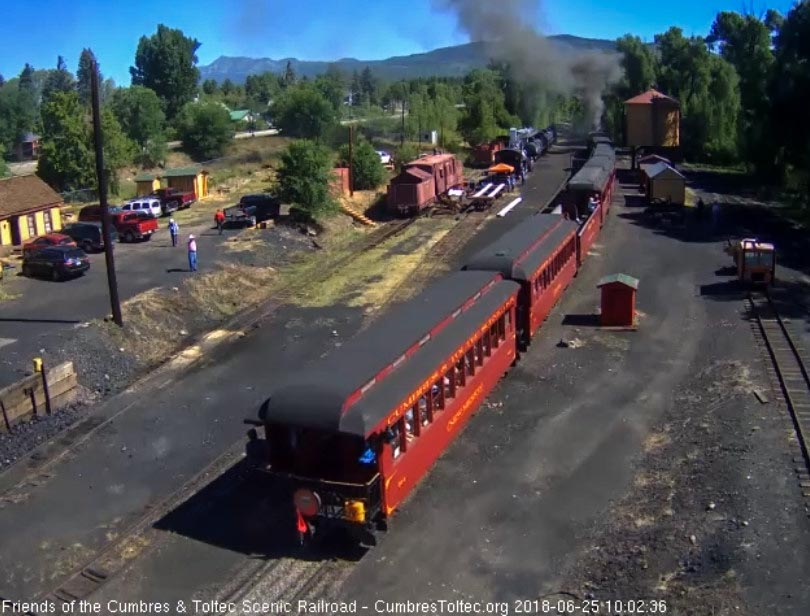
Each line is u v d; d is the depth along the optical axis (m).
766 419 19.58
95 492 18.31
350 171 57.56
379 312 31.38
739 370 23.28
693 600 12.86
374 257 41.00
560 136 108.50
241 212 47.53
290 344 28.22
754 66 62.59
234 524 16.56
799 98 48.72
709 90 84.00
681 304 30.69
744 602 12.58
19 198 44.53
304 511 14.77
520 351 25.62
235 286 35.38
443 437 18.03
